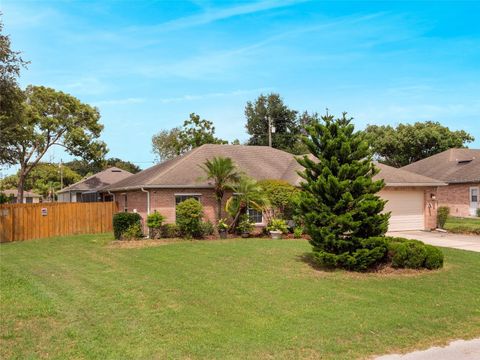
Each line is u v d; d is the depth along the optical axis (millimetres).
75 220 26125
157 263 14180
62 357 6504
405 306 9133
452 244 19031
